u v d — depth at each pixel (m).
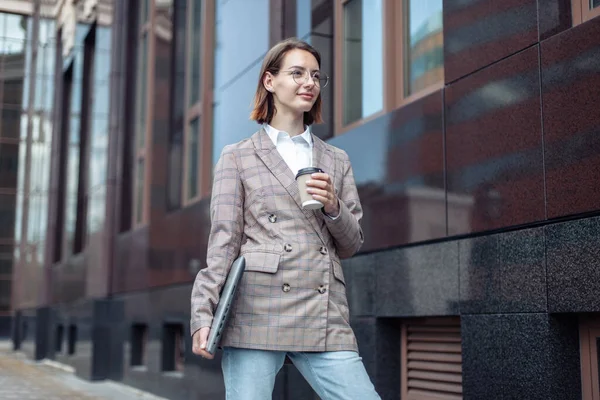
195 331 2.27
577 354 3.67
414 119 4.95
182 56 10.61
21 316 24.33
